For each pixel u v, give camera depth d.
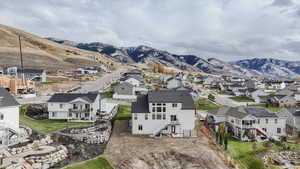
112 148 49.72
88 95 70.00
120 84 99.06
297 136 70.62
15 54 188.75
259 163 49.25
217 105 101.44
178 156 46.81
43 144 45.72
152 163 44.94
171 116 60.22
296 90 136.25
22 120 61.47
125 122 67.50
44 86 113.38
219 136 58.75
